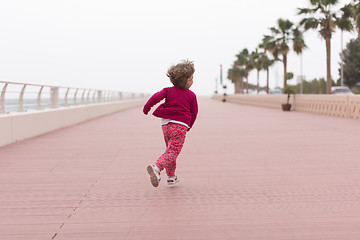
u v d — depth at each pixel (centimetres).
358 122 1488
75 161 671
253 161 656
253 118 1788
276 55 4775
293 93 2578
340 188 465
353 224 332
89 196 438
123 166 623
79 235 312
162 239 302
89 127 1386
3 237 309
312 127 1285
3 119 874
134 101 4219
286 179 517
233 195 437
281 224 334
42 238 306
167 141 468
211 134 1093
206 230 321
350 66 6372
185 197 430
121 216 362
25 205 403
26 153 763
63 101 1526
